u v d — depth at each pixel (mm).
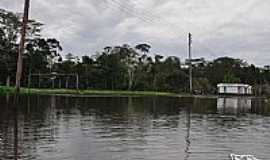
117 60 93438
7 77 72750
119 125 20125
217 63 112688
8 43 74750
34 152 12391
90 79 87250
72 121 21500
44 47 89938
